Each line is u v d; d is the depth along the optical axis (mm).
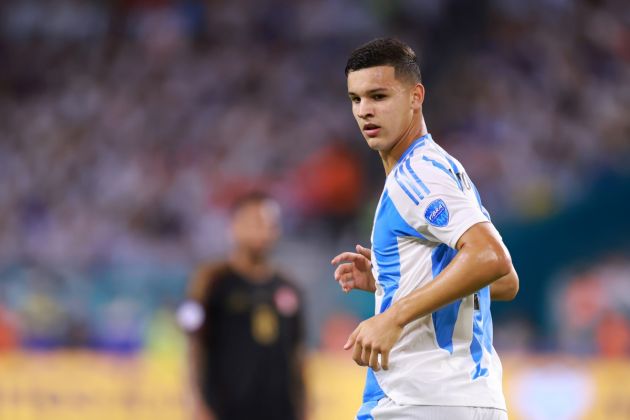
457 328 12070
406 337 12109
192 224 59312
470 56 61344
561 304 45062
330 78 67125
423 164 11969
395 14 67188
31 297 47156
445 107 59531
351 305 45281
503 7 62750
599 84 59375
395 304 11336
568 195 49219
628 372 31188
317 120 63688
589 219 47156
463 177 12133
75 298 47562
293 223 56562
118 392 30891
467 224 11320
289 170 60812
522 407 31547
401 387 12039
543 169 53312
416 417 11914
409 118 12438
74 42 75625
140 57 73000
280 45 70250
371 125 12328
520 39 61688
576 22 62281
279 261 48062
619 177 48156
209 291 22922
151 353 43406
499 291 13195
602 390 31203
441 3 65750
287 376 23188
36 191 65062
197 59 71500
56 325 46312
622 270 45438
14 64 74812
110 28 75500
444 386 11883
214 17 73250
